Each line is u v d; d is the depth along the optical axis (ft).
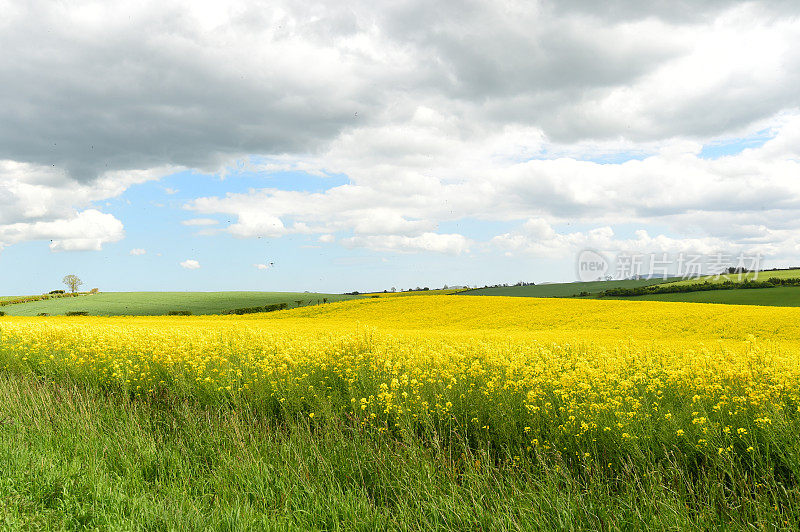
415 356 32.68
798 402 19.24
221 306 233.35
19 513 13.66
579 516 12.98
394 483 15.71
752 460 15.53
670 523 12.40
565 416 19.30
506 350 35.42
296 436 20.13
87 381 33.04
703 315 107.76
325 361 31.65
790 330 86.58
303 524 13.43
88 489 15.46
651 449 16.92
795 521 12.48
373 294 315.99
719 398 20.27
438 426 20.53
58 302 244.01
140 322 140.97
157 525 13.16
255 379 27.48
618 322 110.11
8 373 38.37
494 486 15.29
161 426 23.39
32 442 19.99
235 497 15.05
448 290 314.35
